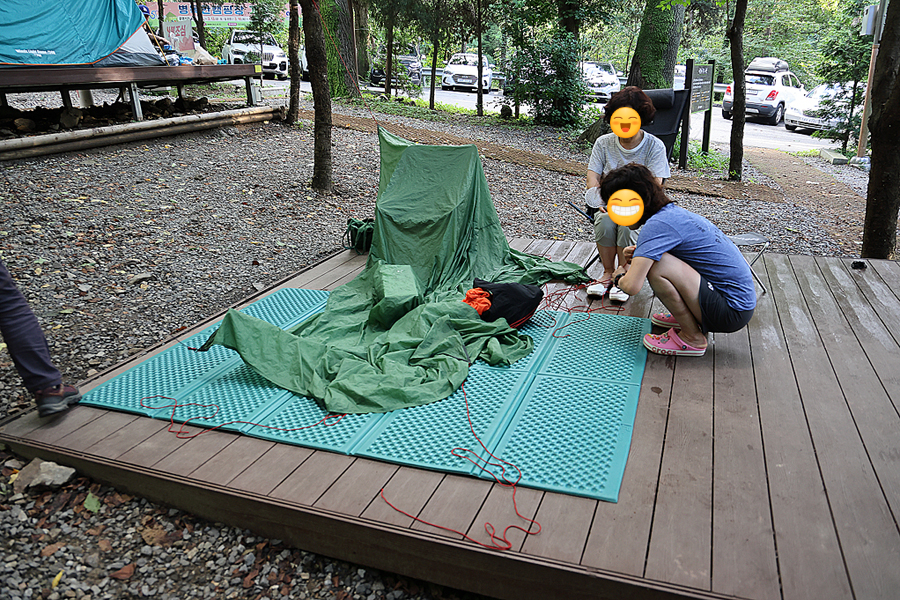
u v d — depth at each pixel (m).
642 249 3.08
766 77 18.78
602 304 4.12
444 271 4.45
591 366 3.23
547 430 2.66
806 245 6.15
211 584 2.26
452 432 2.67
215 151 8.52
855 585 1.87
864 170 11.33
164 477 2.44
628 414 2.77
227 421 2.79
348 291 4.20
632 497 2.26
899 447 2.53
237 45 19.31
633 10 23.22
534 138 12.17
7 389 3.24
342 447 2.58
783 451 2.51
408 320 3.62
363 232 5.22
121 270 4.79
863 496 2.25
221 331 3.14
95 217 5.68
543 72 13.51
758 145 14.73
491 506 2.24
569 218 7.00
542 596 2.06
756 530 2.09
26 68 7.87
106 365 3.53
